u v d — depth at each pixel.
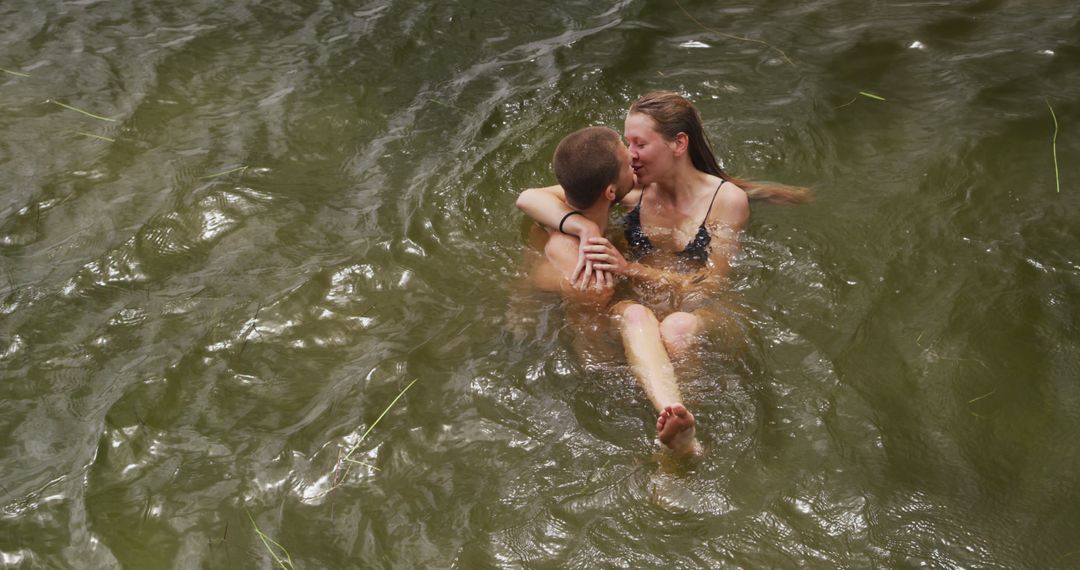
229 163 4.78
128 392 3.41
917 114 4.84
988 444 3.02
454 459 3.10
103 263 4.07
